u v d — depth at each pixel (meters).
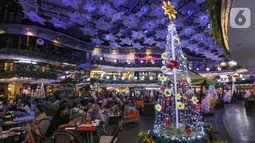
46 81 23.78
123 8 18.91
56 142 3.22
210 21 3.01
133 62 39.72
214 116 12.64
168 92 4.62
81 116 6.80
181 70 5.09
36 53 24.91
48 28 29.34
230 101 27.02
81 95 16.95
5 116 7.82
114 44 12.70
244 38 2.74
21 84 25.52
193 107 4.93
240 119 11.11
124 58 40.09
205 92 15.84
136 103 17.30
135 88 36.12
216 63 39.97
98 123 5.37
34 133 5.19
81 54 35.56
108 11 8.11
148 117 12.80
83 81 18.08
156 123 5.00
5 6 26.36
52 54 29.45
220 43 3.57
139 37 9.88
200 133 4.43
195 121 4.90
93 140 5.29
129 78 36.06
